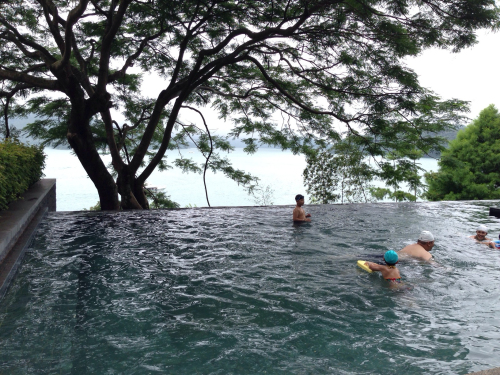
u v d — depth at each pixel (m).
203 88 18.19
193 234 9.38
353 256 7.46
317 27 11.88
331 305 5.12
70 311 4.86
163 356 3.78
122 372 3.49
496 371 3.17
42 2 14.46
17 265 6.46
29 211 9.09
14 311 4.84
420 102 12.89
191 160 22.00
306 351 3.88
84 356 3.77
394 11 10.04
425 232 7.39
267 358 3.75
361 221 11.10
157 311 4.90
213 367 3.58
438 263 6.98
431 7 9.82
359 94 12.56
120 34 16.45
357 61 12.22
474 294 5.52
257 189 21.81
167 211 12.68
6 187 8.63
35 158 13.25
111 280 6.05
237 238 8.98
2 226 7.36
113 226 10.24
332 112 14.40
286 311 4.92
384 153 15.41
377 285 5.89
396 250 7.92
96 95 13.62
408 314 4.82
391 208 13.50
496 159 29.03
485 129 30.36
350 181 19.20
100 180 15.36
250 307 5.05
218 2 12.30
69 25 10.96
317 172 19.28
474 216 12.06
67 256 7.34
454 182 30.50
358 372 3.48
